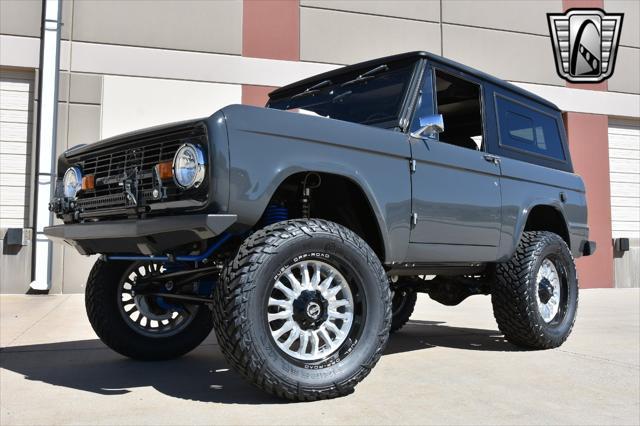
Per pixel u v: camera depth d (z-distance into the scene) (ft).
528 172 14.28
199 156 8.70
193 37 30.58
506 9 36.22
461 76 13.24
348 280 9.61
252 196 8.84
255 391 9.67
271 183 9.03
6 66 29.14
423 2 34.47
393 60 12.60
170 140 9.36
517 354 13.33
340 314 9.51
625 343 14.93
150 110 29.86
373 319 9.59
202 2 30.78
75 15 29.32
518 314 13.50
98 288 12.03
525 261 13.62
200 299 10.98
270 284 8.78
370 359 9.46
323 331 9.31
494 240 13.03
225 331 8.50
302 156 9.47
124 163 10.05
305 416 8.23
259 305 8.61
